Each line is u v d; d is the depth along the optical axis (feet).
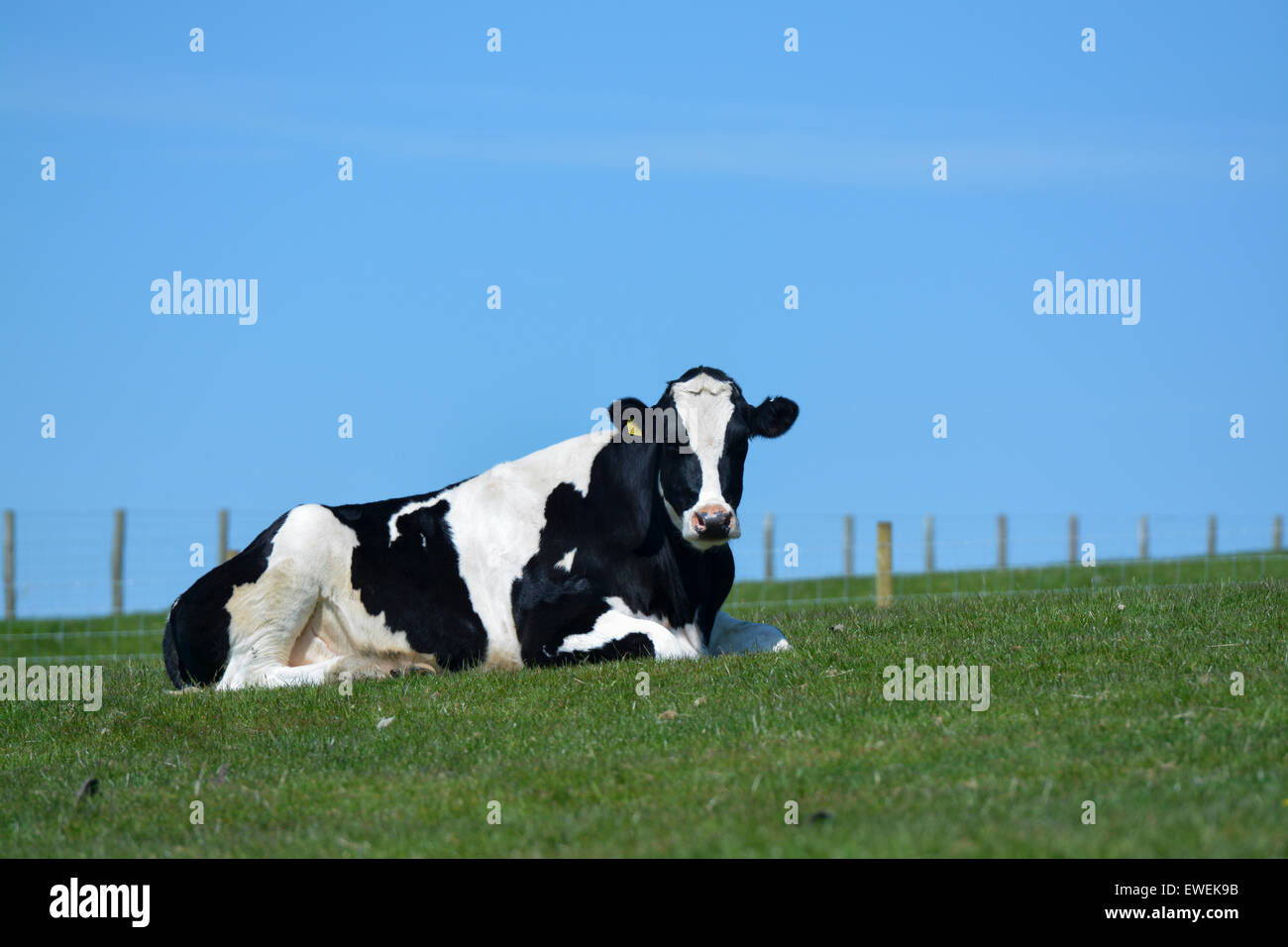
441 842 21.74
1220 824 19.04
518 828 22.21
